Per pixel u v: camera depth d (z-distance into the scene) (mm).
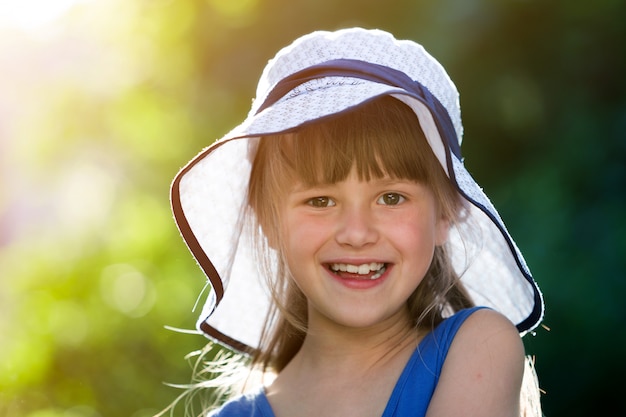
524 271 2758
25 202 10008
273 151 2857
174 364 7207
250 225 3039
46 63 9578
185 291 7582
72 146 9633
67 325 7312
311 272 2764
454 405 2568
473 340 2654
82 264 8023
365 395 2760
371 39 2838
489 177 7750
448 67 7492
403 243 2715
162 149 9141
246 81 8461
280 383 2973
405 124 2756
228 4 8508
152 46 9070
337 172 2713
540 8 7602
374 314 2717
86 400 6977
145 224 8547
